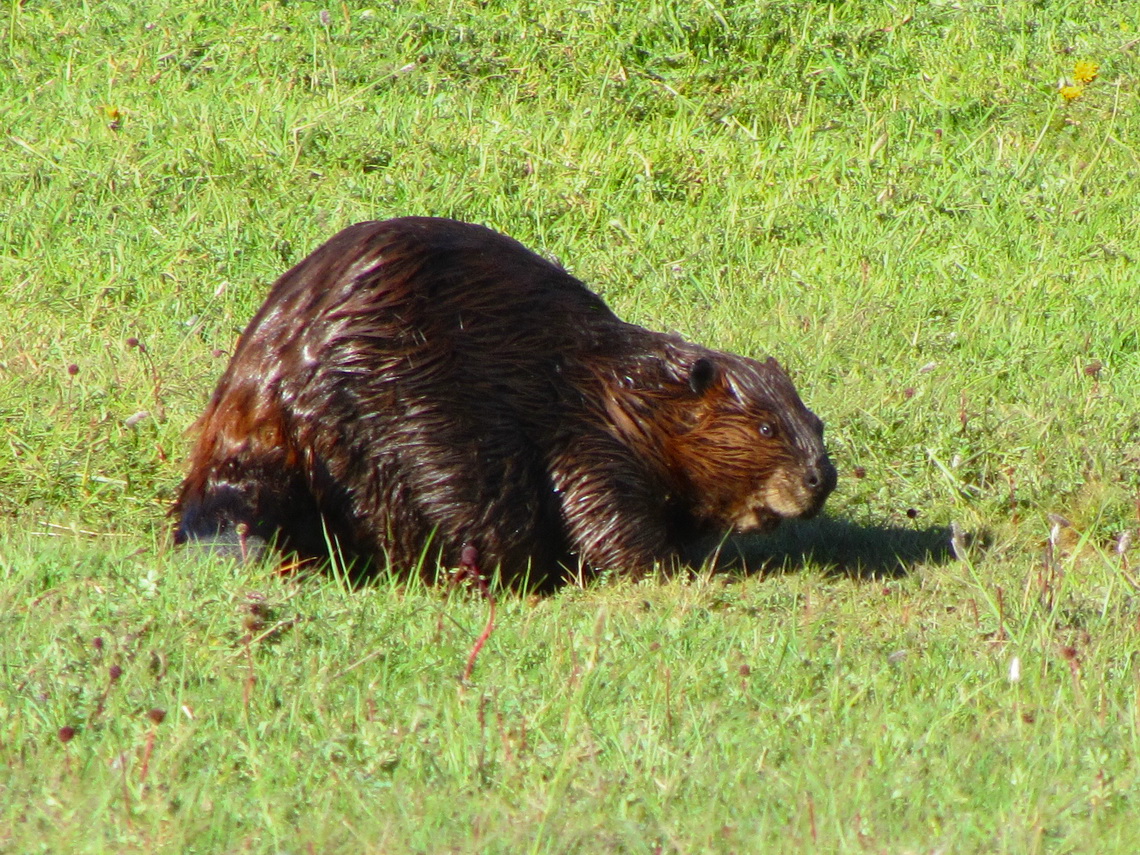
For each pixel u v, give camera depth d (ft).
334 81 60.13
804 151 58.54
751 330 47.29
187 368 43.01
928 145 59.41
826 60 63.00
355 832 20.43
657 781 22.11
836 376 44.83
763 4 63.93
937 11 66.44
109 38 62.85
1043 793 22.17
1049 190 56.39
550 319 33.83
